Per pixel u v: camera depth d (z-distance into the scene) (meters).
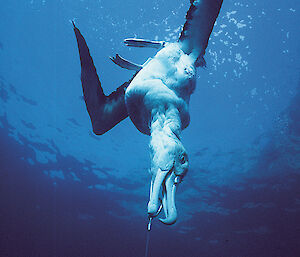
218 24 14.73
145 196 21.91
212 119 17.22
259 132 17.31
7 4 15.70
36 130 19.98
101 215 23.95
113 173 20.94
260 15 14.46
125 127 18.09
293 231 20.38
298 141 17.14
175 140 1.71
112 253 24.03
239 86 16.09
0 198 24.67
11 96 18.72
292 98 16.16
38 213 24.86
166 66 2.01
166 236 23.09
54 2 15.42
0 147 21.98
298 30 14.71
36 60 17.27
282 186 19.11
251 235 21.30
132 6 14.91
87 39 16.03
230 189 19.66
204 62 2.18
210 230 21.81
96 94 2.19
